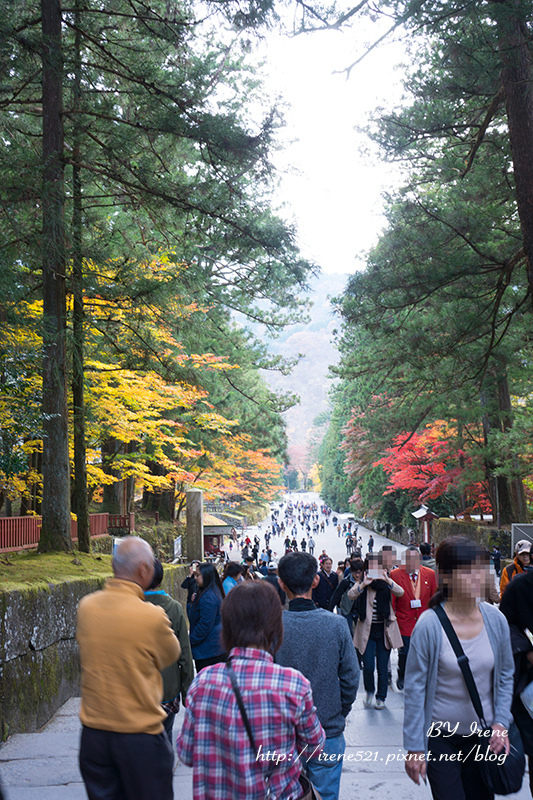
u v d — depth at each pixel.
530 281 11.13
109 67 15.04
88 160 14.45
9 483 16.95
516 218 16.06
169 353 17.50
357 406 50.16
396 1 8.97
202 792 2.54
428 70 13.50
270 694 2.54
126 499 32.62
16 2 12.34
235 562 7.48
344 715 3.64
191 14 12.76
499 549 31.64
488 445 28.77
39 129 16.05
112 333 15.97
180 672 5.00
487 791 3.32
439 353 14.66
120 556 3.35
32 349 10.81
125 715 3.05
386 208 14.48
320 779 3.51
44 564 11.50
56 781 5.41
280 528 78.06
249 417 30.02
